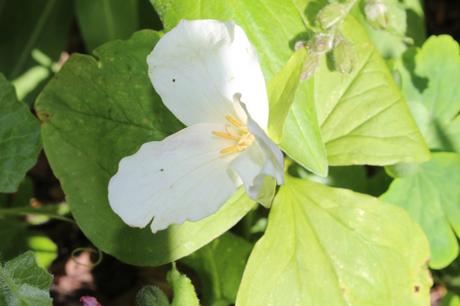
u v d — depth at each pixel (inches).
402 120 19.7
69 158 19.5
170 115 19.8
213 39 17.1
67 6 23.9
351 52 18.9
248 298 18.9
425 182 21.0
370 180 22.1
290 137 18.3
